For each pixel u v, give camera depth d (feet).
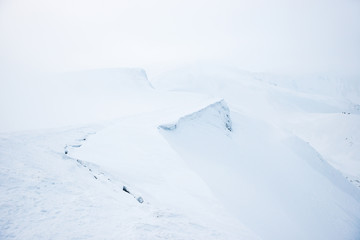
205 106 122.31
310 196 86.74
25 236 17.20
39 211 20.52
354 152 236.22
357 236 73.10
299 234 52.75
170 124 78.69
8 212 19.30
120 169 44.93
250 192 61.16
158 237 20.35
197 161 64.23
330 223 72.18
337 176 135.03
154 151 58.59
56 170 29.99
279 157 118.73
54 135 56.65
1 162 27.66
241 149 104.68
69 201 23.31
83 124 75.00
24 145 38.04
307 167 119.96
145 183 41.55
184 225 25.14
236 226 36.42
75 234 18.52
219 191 50.47
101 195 26.61
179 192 41.65
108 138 63.98
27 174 26.25
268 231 44.55
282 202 68.44
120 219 22.26
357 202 110.52
